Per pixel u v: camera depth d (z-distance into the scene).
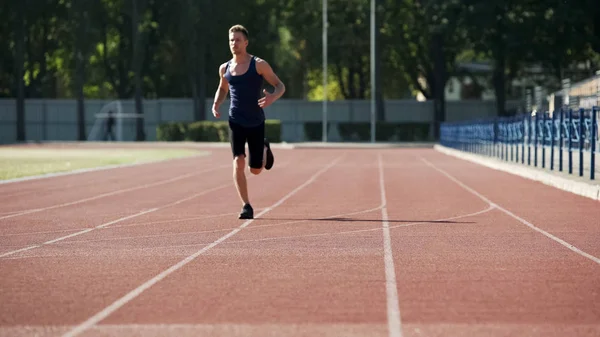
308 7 126.62
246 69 21.64
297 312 11.23
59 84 150.62
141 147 99.00
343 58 126.94
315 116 125.81
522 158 48.88
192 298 12.23
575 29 108.06
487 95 150.38
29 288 13.07
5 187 36.16
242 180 23.11
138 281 13.66
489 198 30.31
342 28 124.44
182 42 125.31
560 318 10.79
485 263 15.43
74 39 120.62
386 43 124.12
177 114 126.75
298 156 73.50
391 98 149.50
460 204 27.98
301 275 14.19
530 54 112.56
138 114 123.44
